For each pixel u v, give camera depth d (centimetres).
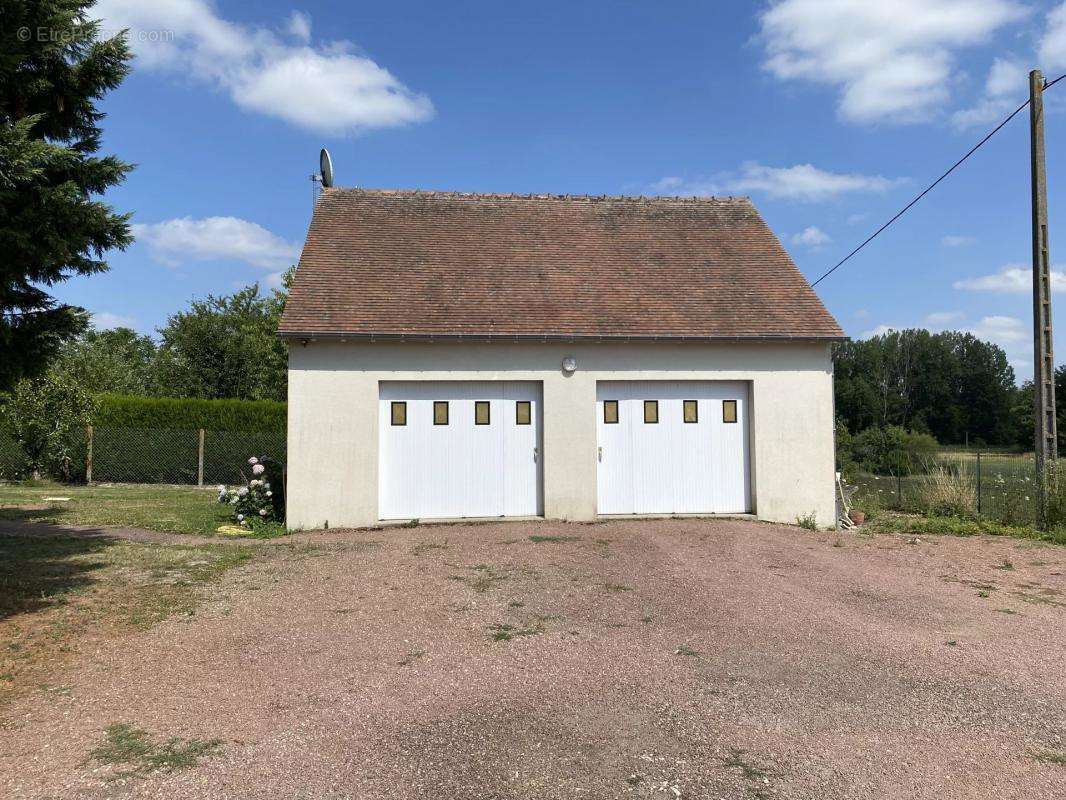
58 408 2033
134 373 3572
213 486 2019
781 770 399
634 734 442
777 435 1299
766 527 1223
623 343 1266
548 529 1173
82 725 452
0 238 607
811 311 1344
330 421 1209
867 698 502
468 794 371
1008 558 1030
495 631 647
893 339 7975
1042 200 1355
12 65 627
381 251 1390
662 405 1305
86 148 764
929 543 1146
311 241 1391
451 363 1240
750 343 1284
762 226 1598
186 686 520
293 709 479
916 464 2538
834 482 1301
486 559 945
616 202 1636
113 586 801
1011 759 415
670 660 574
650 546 1032
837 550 1054
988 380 7425
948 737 443
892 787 382
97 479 2056
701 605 734
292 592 783
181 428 2208
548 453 1259
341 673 545
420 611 710
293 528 1191
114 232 695
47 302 761
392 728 449
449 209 1547
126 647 604
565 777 389
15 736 435
